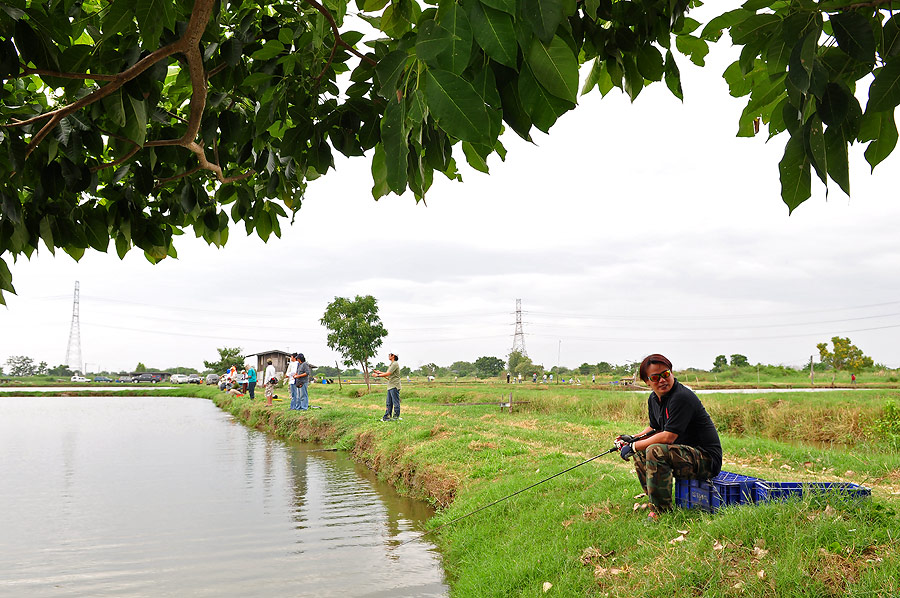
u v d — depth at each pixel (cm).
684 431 612
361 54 271
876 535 469
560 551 604
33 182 302
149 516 1051
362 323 3588
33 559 815
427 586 681
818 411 1972
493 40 150
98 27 261
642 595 478
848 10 182
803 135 192
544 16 152
